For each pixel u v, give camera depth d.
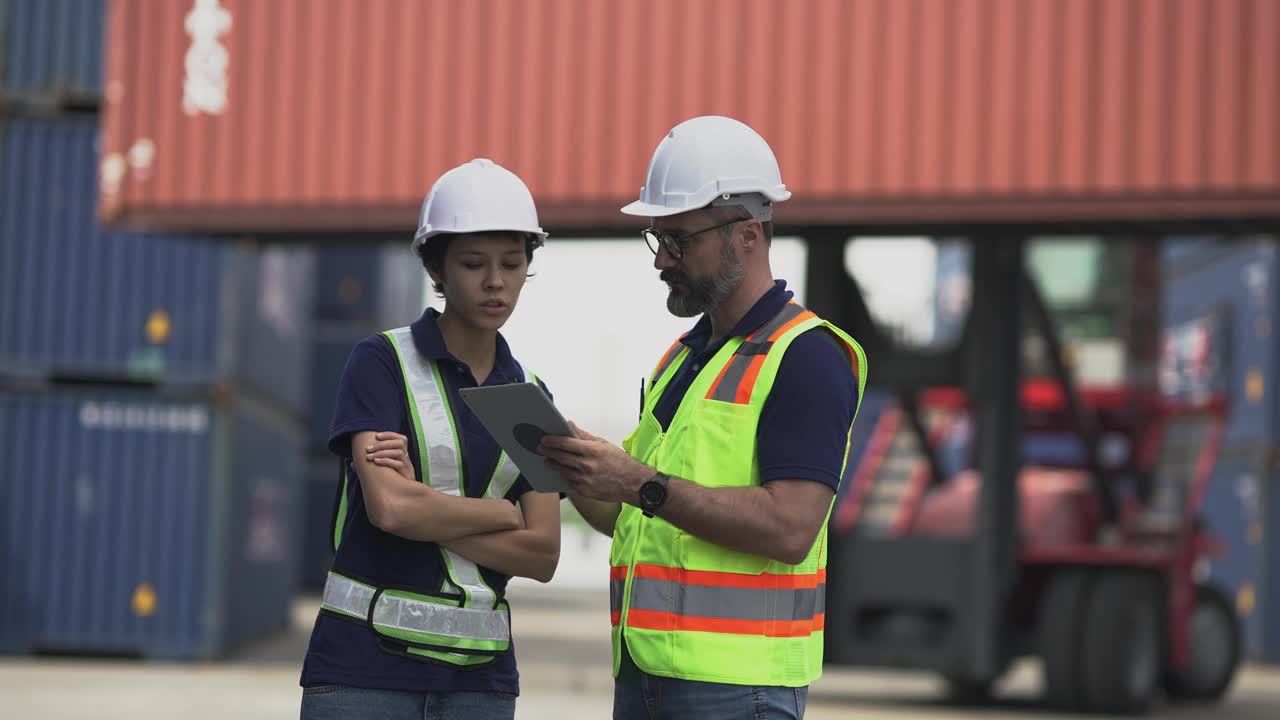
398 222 10.34
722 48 10.00
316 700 3.02
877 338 10.28
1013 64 9.68
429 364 3.12
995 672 9.64
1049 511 10.74
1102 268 11.12
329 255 23.20
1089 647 9.70
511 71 10.24
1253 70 9.45
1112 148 9.56
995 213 9.68
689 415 2.98
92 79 12.38
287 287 15.51
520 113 10.20
